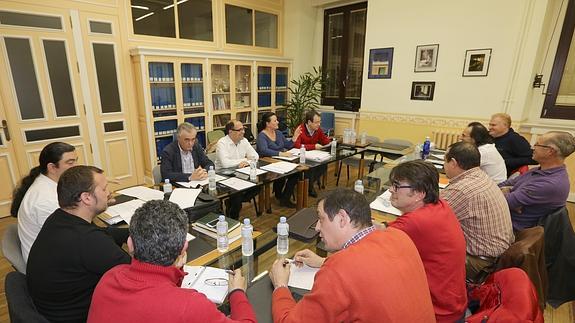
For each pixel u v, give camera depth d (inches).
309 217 65.2
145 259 30.5
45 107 130.5
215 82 181.2
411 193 49.6
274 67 210.4
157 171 96.7
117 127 153.3
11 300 37.4
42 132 131.3
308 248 55.6
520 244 53.6
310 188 143.4
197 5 173.2
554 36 142.7
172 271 31.4
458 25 155.8
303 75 225.6
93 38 138.3
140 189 80.7
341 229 37.8
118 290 29.6
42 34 124.8
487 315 38.3
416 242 46.4
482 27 149.6
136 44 152.6
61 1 127.0
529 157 113.0
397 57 177.8
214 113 182.2
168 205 33.1
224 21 187.0
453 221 48.7
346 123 213.2
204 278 45.9
